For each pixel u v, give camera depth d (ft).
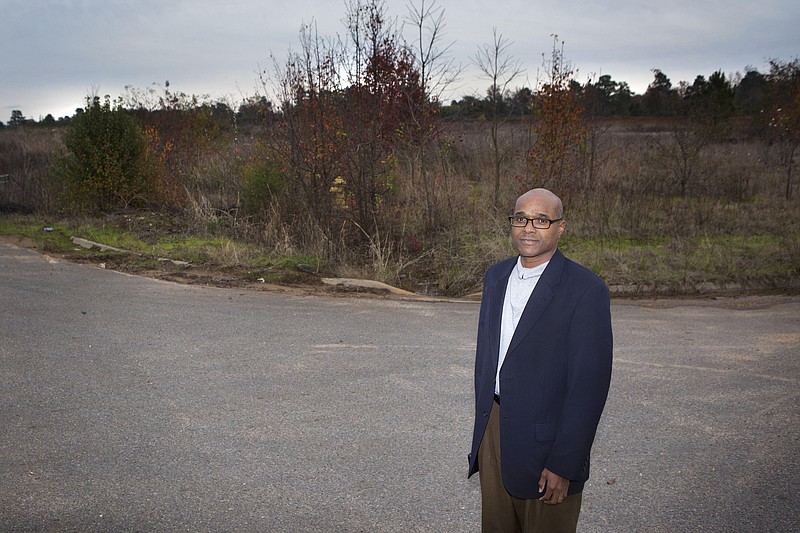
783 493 12.53
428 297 30.09
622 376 18.99
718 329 23.80
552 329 7.97
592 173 53.88
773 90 77.15
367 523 11.62
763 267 32.48
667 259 33.55
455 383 18.44
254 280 32.27
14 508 11.94
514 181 48.78
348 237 38.42
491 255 34.58
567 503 8.16
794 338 22.44
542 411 7.97
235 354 21.01
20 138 89.40
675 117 85.20
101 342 22.17
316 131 39.88
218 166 54.95
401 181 44.78
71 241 40.68
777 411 16.38
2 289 29.35
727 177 57.77
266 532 11.30
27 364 19.89
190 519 11.66
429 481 13.08
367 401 17.13
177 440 14.83
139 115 63.16
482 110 61.52
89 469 13.46
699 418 16.02
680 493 12.60
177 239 40.06
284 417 16.12
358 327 24.25
